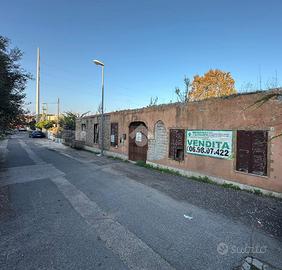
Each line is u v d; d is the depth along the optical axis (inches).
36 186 316.2
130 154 552.4
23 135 1873.8
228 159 316.8
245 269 138.0
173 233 180.9
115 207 236.4
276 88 265.4
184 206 239.9
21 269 135.1
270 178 268.8
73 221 201.6
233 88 1101.1
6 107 416.8
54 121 1775.3
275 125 263.9
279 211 226.2
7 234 177.3
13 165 486.3
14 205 240.8
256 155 284.4
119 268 136.9
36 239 169.9
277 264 142.8
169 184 330.6
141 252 154.1
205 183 337.7
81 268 136.4
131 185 323.6
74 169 440.8
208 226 193.2
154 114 464.1
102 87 669.3
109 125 658.8
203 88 1114.7
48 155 660.1
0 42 368.5
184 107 391.2
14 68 430.3
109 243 165.0
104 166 479.2
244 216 214.2
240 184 301.7
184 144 390.9
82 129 864.3
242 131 299.7
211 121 342.3
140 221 202.5
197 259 147.0
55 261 143.0
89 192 288.4
